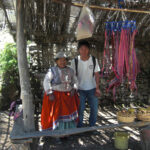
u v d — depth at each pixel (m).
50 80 2.79
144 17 4.07
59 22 4.16
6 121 4.04
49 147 2.96
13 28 5.03
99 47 5.17
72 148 2.93
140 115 2.73
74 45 5.07
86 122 4.01
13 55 4.89
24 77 2.47
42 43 4.92
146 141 2.76
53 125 2.69
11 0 3.31
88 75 3.12
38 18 3.98
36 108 4.85
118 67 2.65
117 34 2.66
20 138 2.29
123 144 2.85
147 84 5.61
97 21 4.28
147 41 5.44
